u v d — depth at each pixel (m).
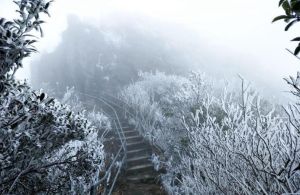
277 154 2.94
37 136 2.87
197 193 3.75
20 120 2.54
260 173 2.80
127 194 6.80
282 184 2.38
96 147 4.81
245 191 2.73
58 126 3.10
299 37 1.31
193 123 6.15
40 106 2.70
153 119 10.74
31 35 2.29
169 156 7.59
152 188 7.00
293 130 2.78
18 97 2.52
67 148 4.15
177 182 6.61
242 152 2.98
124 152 8.66
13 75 2.33
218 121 5.45
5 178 2.90
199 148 3.74
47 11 2.35
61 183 3.61
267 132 2.94
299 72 2.13
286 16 1.32
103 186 6.81
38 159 3.22
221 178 3.26
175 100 7.97
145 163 8.52
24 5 2.26
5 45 2.11
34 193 3.24
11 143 2.54
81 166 3.59
